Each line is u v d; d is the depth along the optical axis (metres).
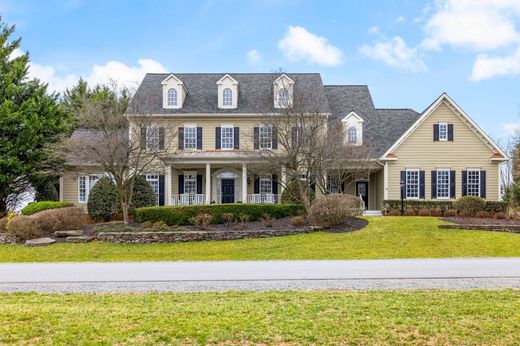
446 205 26.50
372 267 13.20
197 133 30.30
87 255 17.55
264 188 30.55
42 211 22.11
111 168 21.80
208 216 21.47
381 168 29.14
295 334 6.53
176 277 11.70
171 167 29.03
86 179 30.25
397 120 32.47
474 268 12.80
